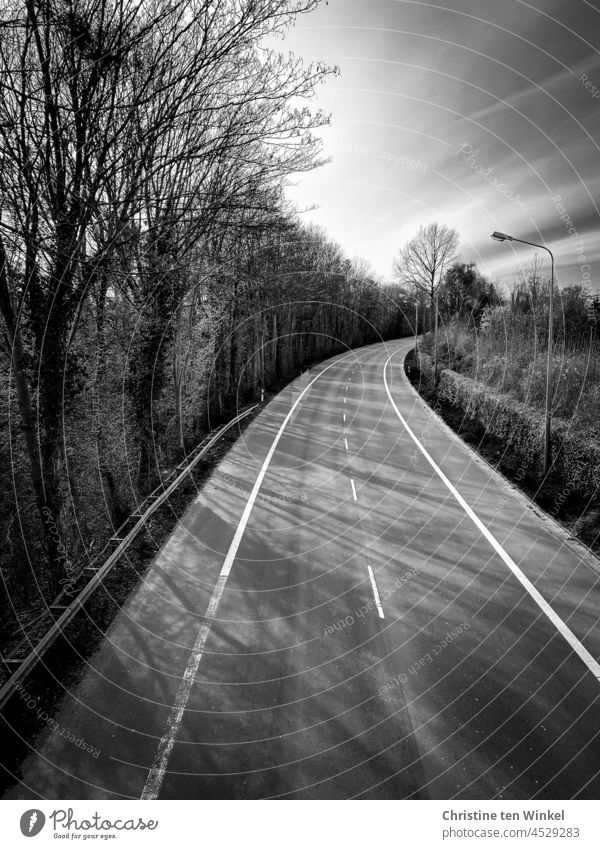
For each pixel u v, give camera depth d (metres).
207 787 5.79
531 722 6.75
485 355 27.56
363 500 14.89
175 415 18.08
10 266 8.25
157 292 13.07
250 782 5.87
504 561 11.17
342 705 7.04
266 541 12.16
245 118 10.23
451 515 13.77
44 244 8.36
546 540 12.20
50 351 8.75
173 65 9.23
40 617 8.44
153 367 13.82
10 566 9.89
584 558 11.30
